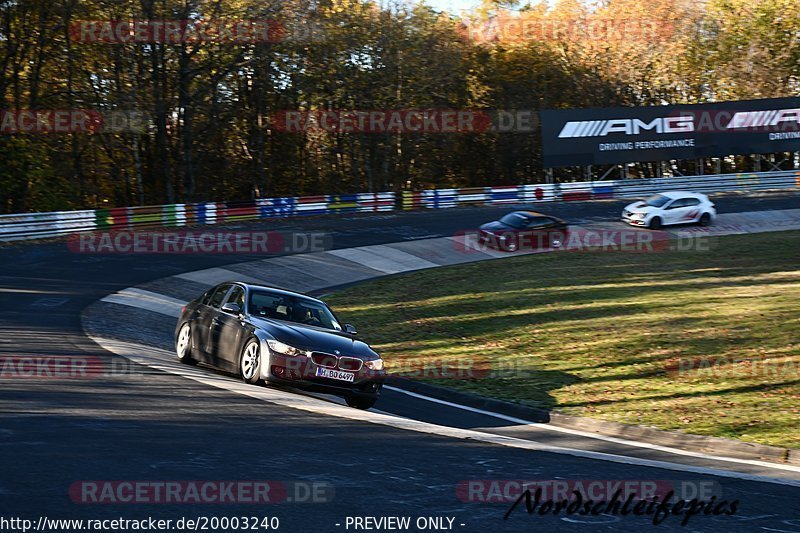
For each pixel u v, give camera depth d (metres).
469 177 146.12
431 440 19.44
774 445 24.28
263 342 25.66
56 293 48.09
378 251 75.56
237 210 92.00
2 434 16.17
